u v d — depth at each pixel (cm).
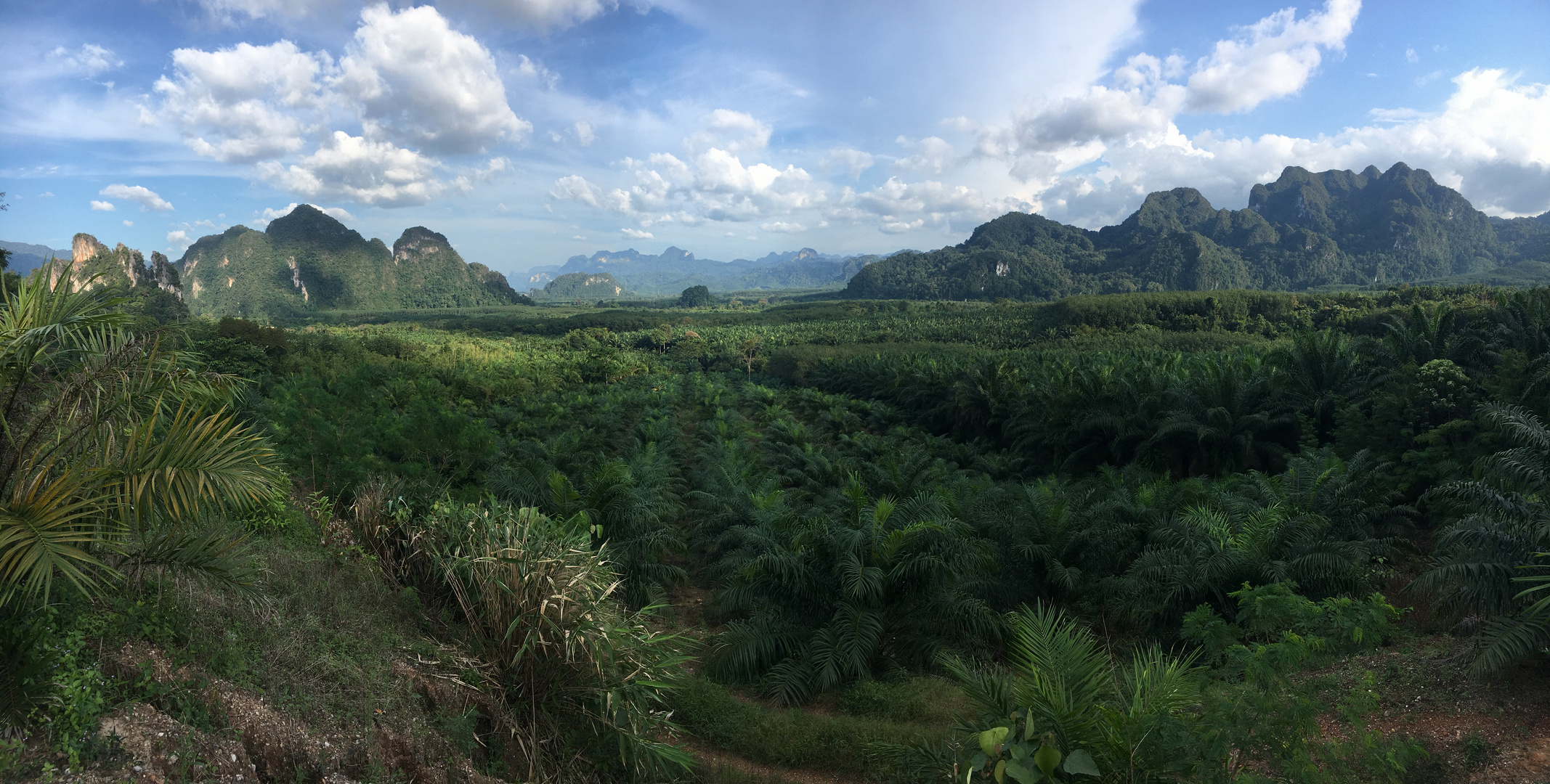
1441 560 722
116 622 340
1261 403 1784
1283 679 430
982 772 373
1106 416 2059
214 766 309
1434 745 502
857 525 966
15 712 273
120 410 356
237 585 381
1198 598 942
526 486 1227
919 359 4506
